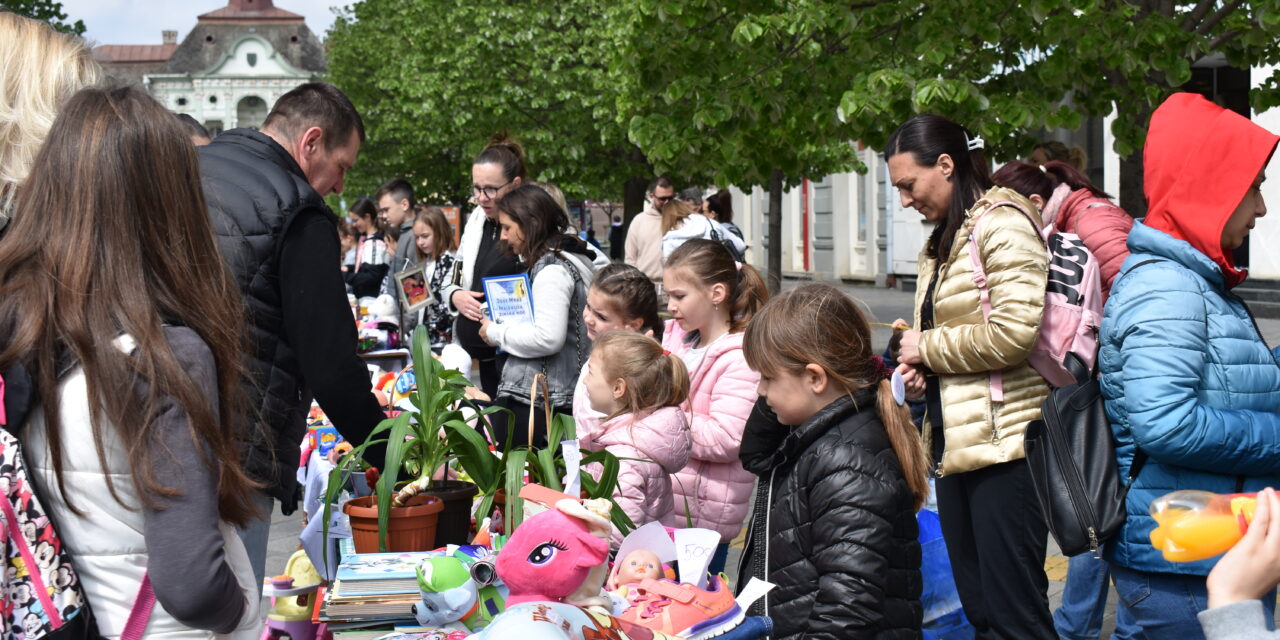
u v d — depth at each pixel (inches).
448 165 1450.5
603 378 137.4
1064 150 247.8
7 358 70.4
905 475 108.0
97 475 72.0
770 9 294.5
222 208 113.7
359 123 136.8
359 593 95.5
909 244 961.5
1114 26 256.2
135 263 73.3
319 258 117.0
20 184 89.7
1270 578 56.9
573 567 76.7
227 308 78.3
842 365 108.8
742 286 153.9
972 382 139.3
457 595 90.9
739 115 297.1
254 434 112.0
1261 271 589.3
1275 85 308.5
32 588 71.1
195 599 71.9
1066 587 167.2
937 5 275.0
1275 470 103.0
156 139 75.4
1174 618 105.7
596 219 2482.8
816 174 478.0
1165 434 100.0
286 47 4576.8
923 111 261.3
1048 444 112.9
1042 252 135.2
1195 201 104.0
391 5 1381.6
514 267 214.7
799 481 109.3
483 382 231.5
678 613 91.1
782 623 108.5
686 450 136.9
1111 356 107.9
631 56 307.3
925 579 151.3
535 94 1005.8
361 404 118.3
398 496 110.0
